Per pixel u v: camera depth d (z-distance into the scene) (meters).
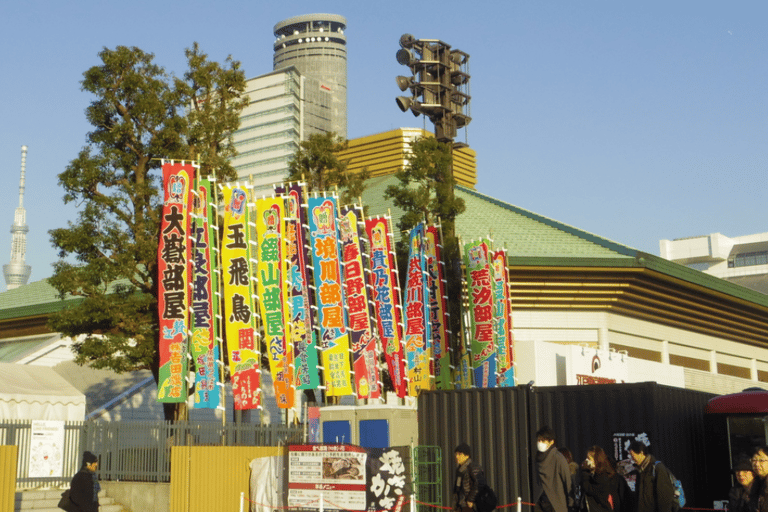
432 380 29.94
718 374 54.56
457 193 58.41
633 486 18.66
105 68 28.84
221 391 24.81
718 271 147.25
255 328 25.05
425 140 32.75
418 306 29.84
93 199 28.23
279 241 26.22
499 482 20.62
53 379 30.27
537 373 34.38
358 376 26.27
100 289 29.50
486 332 30.81
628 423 19.16
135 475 23.23
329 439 22.88
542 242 46.31
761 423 19.47
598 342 44.28
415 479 21.41
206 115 29.56
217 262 26.31
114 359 27.53
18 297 60.25
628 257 43.19
